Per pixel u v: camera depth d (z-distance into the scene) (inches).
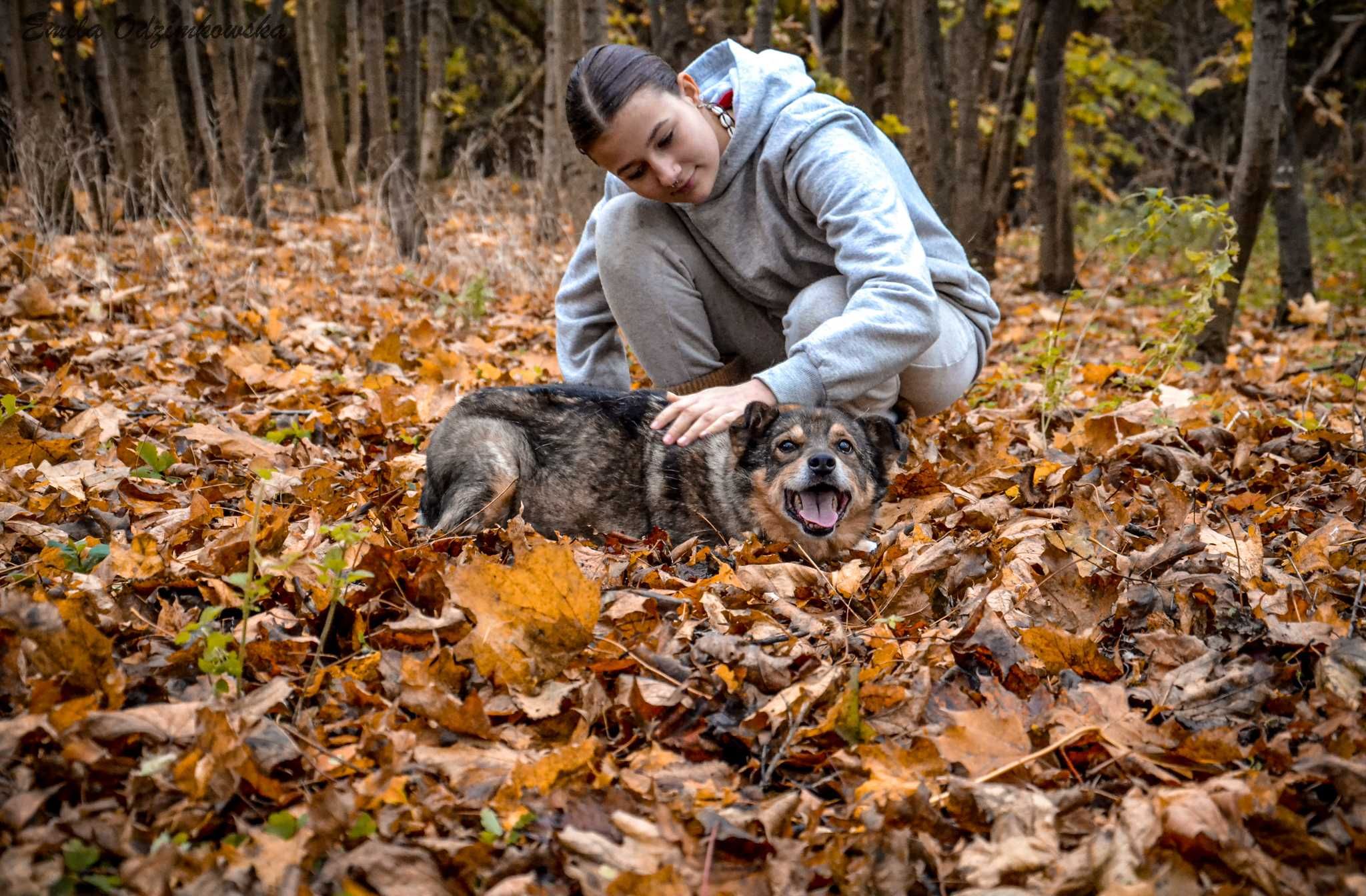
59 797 93.0
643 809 98.5
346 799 94.8
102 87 521.7
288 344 313.0
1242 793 94.1
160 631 123.7
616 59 158.6
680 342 190.2
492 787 101.0
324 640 124.2
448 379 277.3
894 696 115.6
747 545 168.7
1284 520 175.8
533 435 189.3
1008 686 121.9
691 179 167.8
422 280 420.2
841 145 167.5
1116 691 116.0
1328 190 772.6
